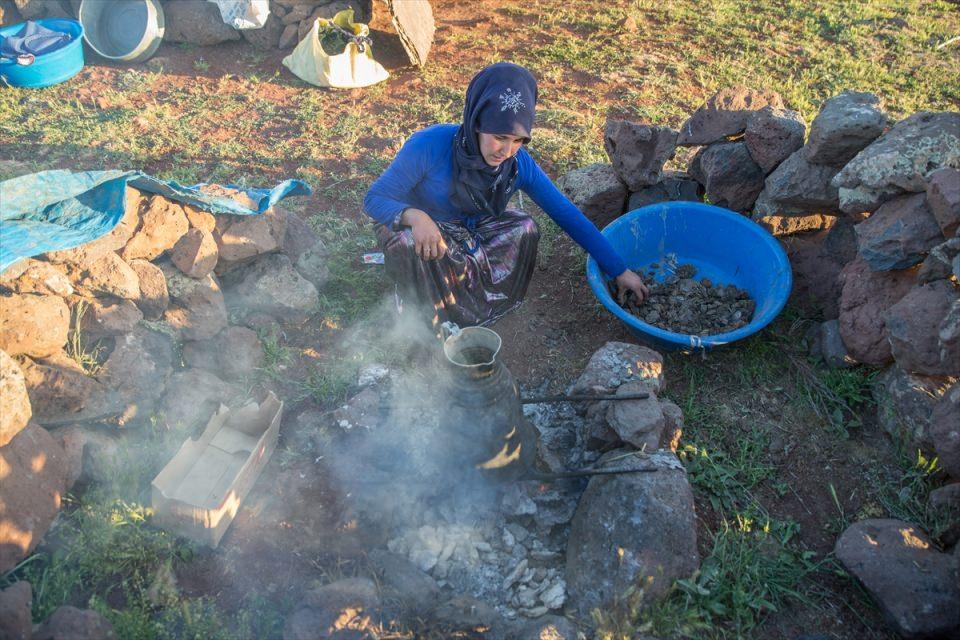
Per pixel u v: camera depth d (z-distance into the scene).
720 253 4.07
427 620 2.60
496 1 7.50
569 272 4.39
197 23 6.41
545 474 3.00
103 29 6.41
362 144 5.37
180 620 2.69
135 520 2.92
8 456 2.74
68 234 3.16
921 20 7.12
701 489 3.25
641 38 6.80
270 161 5.13
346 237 4.52
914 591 2.70
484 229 3.71
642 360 3.42
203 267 3.54
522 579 2.89
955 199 3.06
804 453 3.41
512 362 3.87
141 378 3.29
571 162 5.15
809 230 4.03
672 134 4.18
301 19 6.43
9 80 5.81
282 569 2.87
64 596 2.70
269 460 3.26
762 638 2.77
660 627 2.70
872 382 3.54
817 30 6.97
